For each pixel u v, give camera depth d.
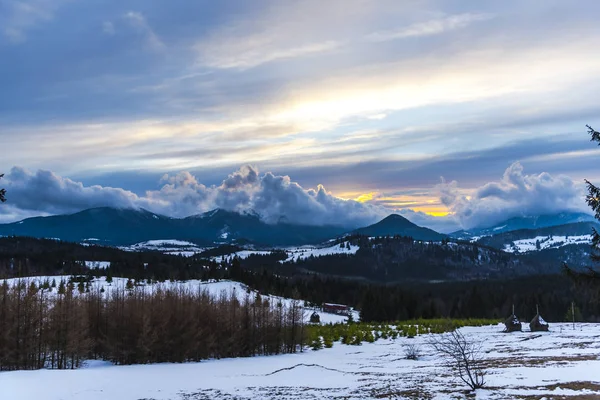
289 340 62.66
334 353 55.25
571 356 35.12
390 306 133.75
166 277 166.88
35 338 47.22
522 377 25.48
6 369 45.00
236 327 58.75
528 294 151.50
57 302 50.09
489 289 179.50
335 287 193.75
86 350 49.38
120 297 71.38
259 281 158.75
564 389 21.31
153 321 51.03
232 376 35.53
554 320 130.50
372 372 35.22
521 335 60.88
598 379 23.48
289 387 28.91
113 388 29.67
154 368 42.62
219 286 142.12
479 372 26.62
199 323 54.31
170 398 26.30
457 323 88.44
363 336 69.94
